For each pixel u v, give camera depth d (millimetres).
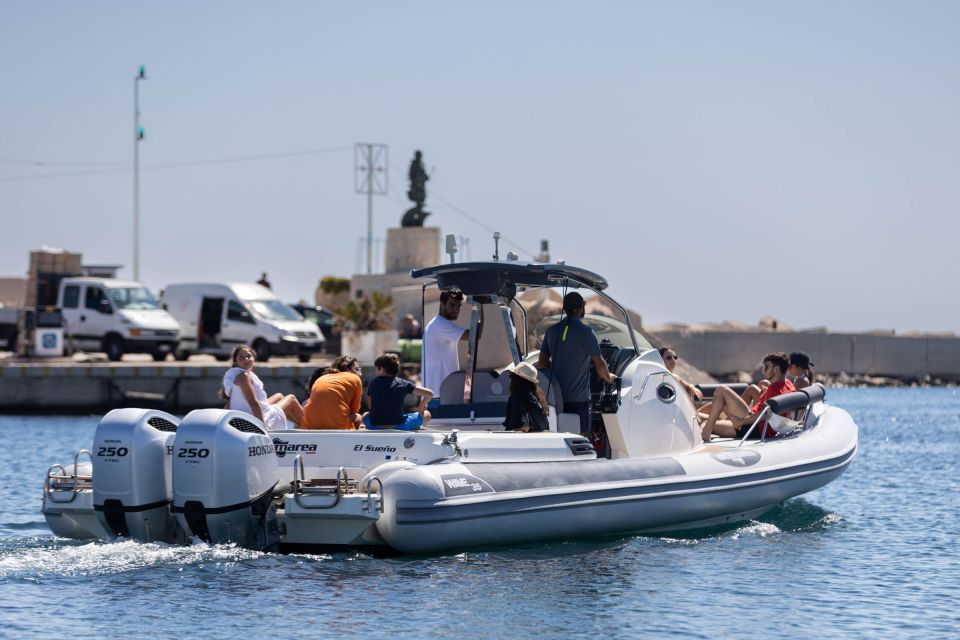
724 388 29281
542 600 19031
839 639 17203
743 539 25172
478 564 21438
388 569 20703
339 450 21703
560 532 22484
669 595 19672
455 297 25453
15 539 22797
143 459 21078
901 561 22938
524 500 21703
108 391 68188
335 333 88000
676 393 26594
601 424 25828
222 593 18953
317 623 17469
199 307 79500
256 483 20562
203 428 20422
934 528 27094
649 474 24047
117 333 76062
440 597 19031
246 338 77750
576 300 24984
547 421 23953
